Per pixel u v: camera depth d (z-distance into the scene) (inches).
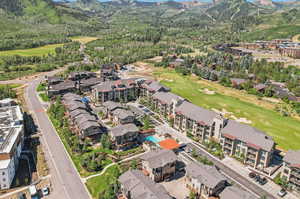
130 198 2834.6
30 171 3430.1
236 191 2844.5
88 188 3157.0
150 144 4128.9
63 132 4330.7
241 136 3833.7
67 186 3186.5
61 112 4968.0
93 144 4148.6
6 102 5305.1
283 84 7529.5
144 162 3420.3
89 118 4471.0
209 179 3053.6
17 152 3624.5
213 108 5831.7
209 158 3887.8
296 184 3243.1
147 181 2962.6
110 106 5054.1
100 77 7436.0
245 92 7037.4
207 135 4320.9
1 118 4394.7
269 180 3447.3
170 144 4025.6
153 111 5561.0
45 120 4960.6
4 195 3004.4
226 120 4212.6
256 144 3639.3
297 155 3312.0
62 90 6323.8
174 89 7071.9
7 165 3110.2
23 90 6766.7
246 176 3511.3
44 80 7672.2
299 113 5575.8
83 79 7180.1
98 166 3553.2
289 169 3275.1
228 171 3599.9
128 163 3676.2
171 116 5132.9
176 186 3282.5
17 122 4210.1
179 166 3668.8
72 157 3762.3
